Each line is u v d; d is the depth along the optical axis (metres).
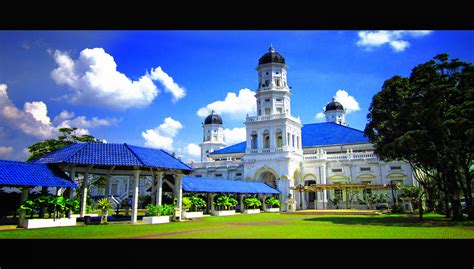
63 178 24.80
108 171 31.97
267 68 56.97
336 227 23.34
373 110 31.19
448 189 29.25
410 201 43.28
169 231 20.84
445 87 24.92
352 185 44.91
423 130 25.42
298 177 56.09
